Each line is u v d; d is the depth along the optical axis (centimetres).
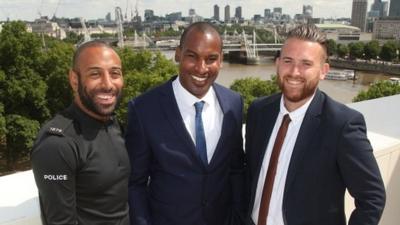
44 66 3138
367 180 275
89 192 267
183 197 332
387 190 454
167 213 338
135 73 3459
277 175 309
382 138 454
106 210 276
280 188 307
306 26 290
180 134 328
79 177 263
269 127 323
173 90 339
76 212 262
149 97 341
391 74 10381
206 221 340
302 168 296
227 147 341
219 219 350
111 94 277
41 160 248
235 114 347
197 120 332
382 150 424
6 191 319
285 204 302
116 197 280
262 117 330
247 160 346
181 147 328
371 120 527
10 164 2900
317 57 283
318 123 295
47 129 256
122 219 287
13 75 2886
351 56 12394
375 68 10838
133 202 329
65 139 254
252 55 14000
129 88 3206
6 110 2867
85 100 271
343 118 285
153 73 3522
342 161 281
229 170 356
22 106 2939
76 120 270
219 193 343
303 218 298
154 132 330
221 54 325
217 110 344
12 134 2728
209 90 340
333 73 9438
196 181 330
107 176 272
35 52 3069
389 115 550
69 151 254
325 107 297
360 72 10850
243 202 359
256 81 4819
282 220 306
